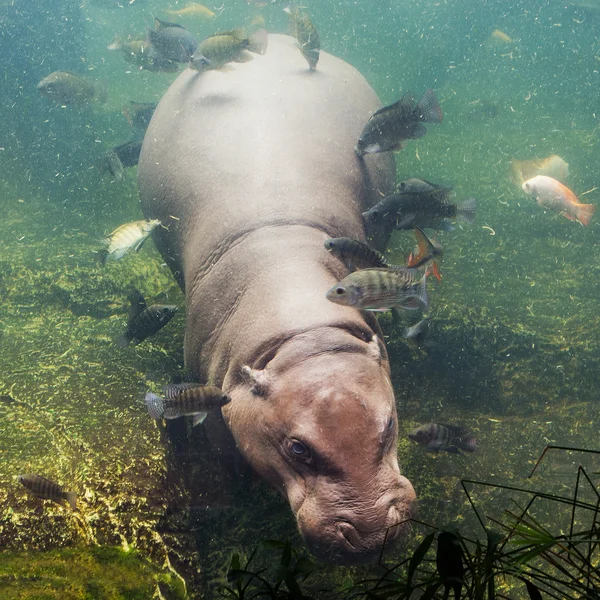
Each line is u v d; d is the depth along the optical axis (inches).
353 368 50.4
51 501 52.1
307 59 79.8
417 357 81.6
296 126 71.6
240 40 71.3
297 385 50.0
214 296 62.4
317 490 47.6
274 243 61.0
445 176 137.7
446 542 28.6
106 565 49.4
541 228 114.4
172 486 59.5
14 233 115.2
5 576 46.2
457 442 60.6
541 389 81.0
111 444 60.5
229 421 56.0
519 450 72.6
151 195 77.8
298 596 30.0
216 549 59.4
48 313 89.5
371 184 74.4
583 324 87.0
